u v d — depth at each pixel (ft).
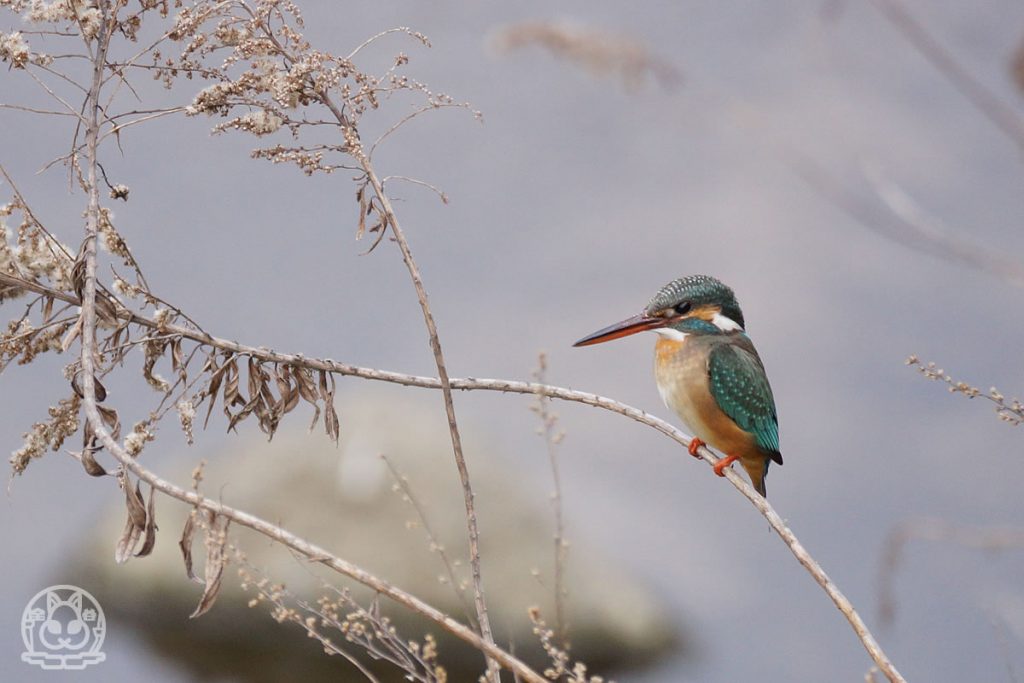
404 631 36.99
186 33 17.10
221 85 17.06
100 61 17.25
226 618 37.35
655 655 38.88
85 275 16.78
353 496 40.60
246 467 41.73
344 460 41.65
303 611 36.81
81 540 41.16
